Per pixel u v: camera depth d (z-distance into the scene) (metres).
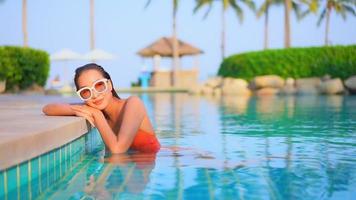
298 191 2.89
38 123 4.13
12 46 16.97
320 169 3.62
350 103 14.66
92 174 3.46
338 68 24.83
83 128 4.75
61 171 3.62
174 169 3.62
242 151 4.62
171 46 41.91
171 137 6.01
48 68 19.66
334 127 7.10
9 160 2.82
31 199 2.76
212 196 2.76
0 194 2.71
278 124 7.73
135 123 4.48
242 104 15.23
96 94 4.53
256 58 26.73
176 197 2.74
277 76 25.69
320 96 21.41
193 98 21.53
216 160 4.07
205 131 6.80
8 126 3.84
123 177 3.33
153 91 34.47
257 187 2.99
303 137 5.83
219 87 27.94
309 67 25.58
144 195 2.79
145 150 4.64
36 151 3.28
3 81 16.78
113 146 4.38
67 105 4.96
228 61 28.97
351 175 3.40
